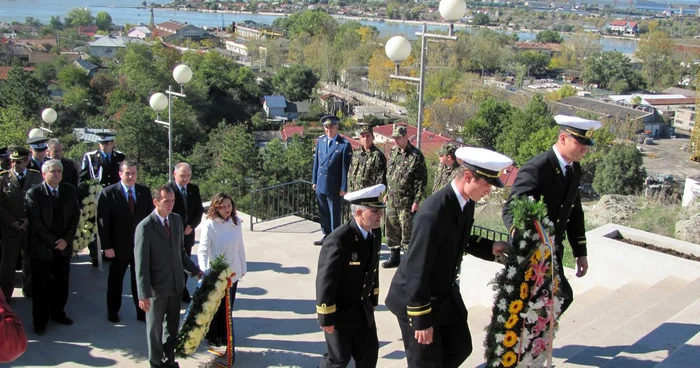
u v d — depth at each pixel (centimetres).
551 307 425
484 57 12012
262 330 659
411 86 8575
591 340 531
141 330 661
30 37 14762
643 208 1171
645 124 8431
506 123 6488
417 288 394
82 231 796
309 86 9325
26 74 6500
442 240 401
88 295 747
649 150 7750
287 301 735
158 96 1369
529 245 414
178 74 1352
